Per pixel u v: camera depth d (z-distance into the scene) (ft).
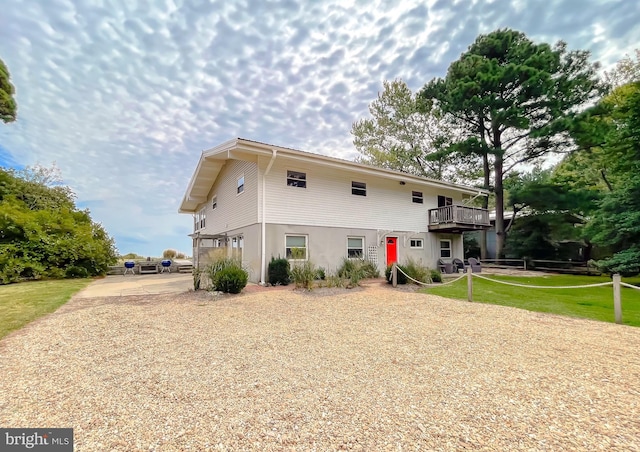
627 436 7.30
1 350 13.21
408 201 51.57
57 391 9.52
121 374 10.89
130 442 6.97
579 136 56.13
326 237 41.11
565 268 61.00
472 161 74.38
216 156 40.91
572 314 21.15
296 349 13.84
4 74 51.01
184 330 16.79
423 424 7.77
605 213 46.60
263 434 7.32
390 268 36.04
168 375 10.84
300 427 7.63
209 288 30.14
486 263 73.87
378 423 7.80
